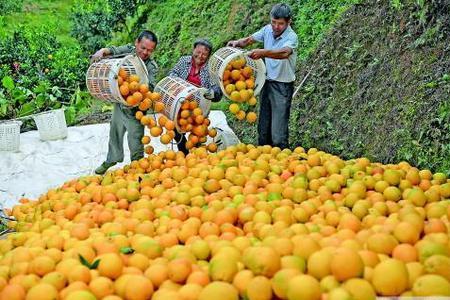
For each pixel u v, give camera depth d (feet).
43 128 27.43
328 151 24.64
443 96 20.01
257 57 20.52
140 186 17.83
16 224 16.93
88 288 10.86
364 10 27.68
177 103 20.36
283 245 11.23
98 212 15.51
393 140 21.25
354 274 9.91
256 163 18.06
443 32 21.83
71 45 51.85
